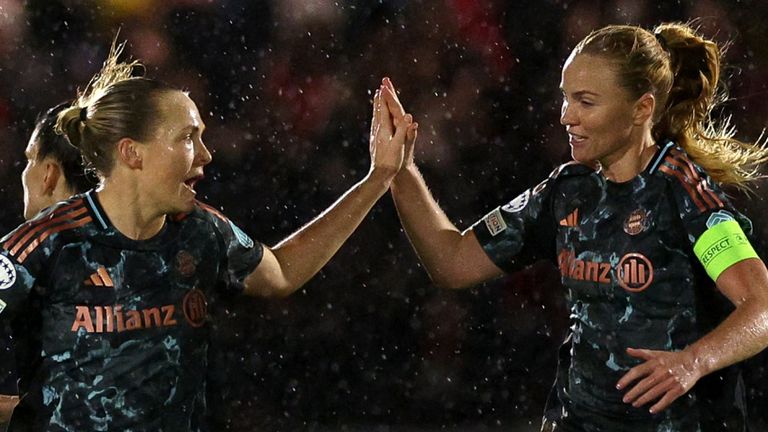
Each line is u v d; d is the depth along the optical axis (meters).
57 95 28.48
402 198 12.34
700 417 10.74
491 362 23.83
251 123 28.33
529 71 28.55
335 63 28.84
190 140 10.30
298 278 11.59
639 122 10.73
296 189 27.78
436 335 24.06
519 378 23.70
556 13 28.47
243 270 10.98
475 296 24.22
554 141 28.14
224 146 28.00
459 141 28.02
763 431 21.19
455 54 28.72
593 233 10.96
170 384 10.32
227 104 28.50
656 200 10.69
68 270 9.98
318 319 24.03
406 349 24.02
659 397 10.65
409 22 28.98
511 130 28.25
